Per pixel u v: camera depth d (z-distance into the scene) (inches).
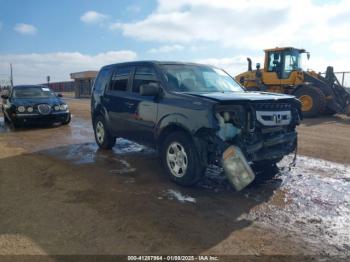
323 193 186.5
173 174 201.2
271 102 186.5
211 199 177.9
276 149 196.1
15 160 266.5
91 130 435.5
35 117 441.1
